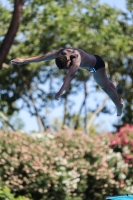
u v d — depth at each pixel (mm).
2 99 66188
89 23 57469
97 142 30672
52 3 57062
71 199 28422
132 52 62438
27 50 61844
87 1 58312
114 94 15461
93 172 29188
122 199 18359
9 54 61812
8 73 63938
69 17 57000
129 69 65875
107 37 57344
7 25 59250
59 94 12602
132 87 67438
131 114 67062
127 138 31906
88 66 14445
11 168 27078
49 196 27953
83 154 29125
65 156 28641
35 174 27281
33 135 29406
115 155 30625
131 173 30938
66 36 57875
